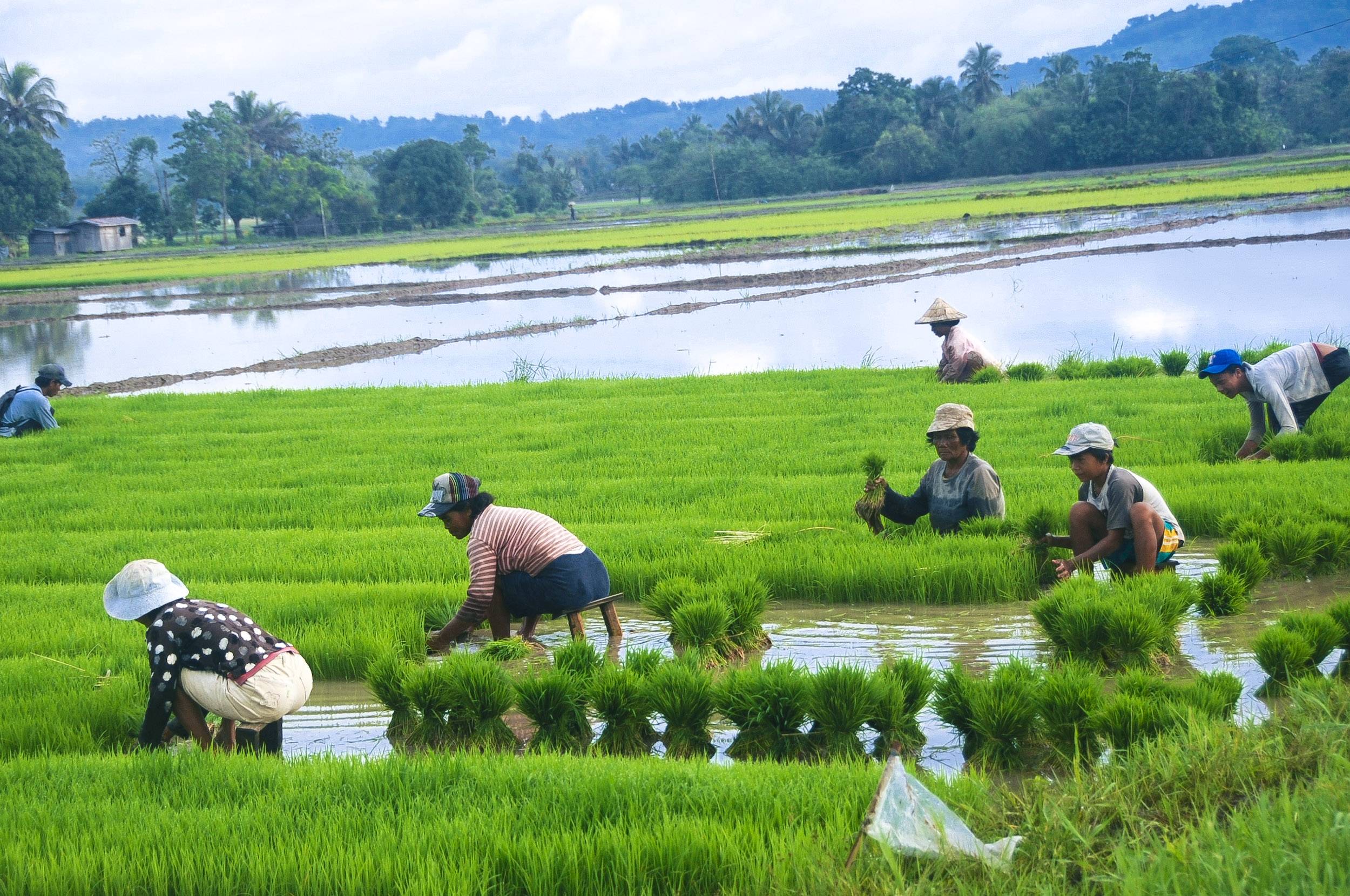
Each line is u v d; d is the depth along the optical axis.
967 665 6.74
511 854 4.15
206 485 13.08
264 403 19.88
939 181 122.69
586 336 30.78
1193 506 9.20
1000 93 135.12
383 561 9.24
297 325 38.00
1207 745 4.60
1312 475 9.98
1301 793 3.95
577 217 123.62
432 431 15.88
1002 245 48.97
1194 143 109.31
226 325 38.97
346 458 14.16
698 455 13.21
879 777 4.78
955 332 18.33
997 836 4.09
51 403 20.61
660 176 141.75
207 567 9.29
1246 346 22.00
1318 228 45.12
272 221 113.25
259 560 9.42
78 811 4.68
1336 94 126.88
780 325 30.59
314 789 4.84
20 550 10.16
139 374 28.39
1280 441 10.94
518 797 4.74
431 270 60.59
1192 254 39.47
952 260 44.12
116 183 109.94
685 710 5.95
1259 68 155.38
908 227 64.19
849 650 7.13
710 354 26.41
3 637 7.64
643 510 10.48
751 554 8.59
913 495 9.38
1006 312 29.44
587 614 8.29
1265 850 3.35
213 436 16.20
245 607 7.94
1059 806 4.15
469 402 18.92
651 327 31.70
